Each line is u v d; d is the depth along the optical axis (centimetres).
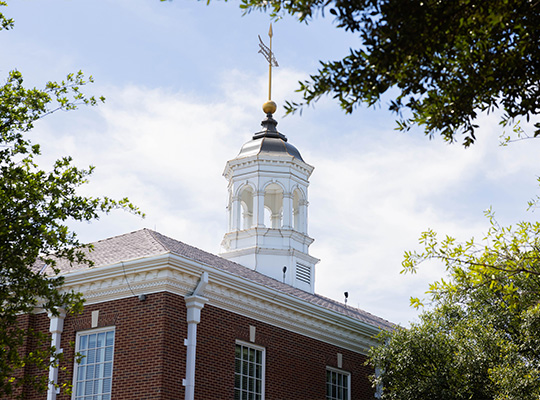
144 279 2245
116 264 2267
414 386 2358
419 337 2402
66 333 2350
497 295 2255
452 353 2333
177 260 2220
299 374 2630
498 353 2141
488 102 975
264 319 2545
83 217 1662
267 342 2530
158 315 2203
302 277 3566
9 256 1527
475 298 2298
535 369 1942
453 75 947
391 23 844
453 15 873
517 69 931
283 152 3725
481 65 935
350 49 895
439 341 2369
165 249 2378
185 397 2175
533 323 1947
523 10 889
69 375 2300
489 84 948
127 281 2273
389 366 2505
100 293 2323
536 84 957
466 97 946
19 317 2394
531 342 2000
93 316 2322
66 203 1625
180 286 2259
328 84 897
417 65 918
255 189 3628
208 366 2277
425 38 873
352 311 3316
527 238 1433
